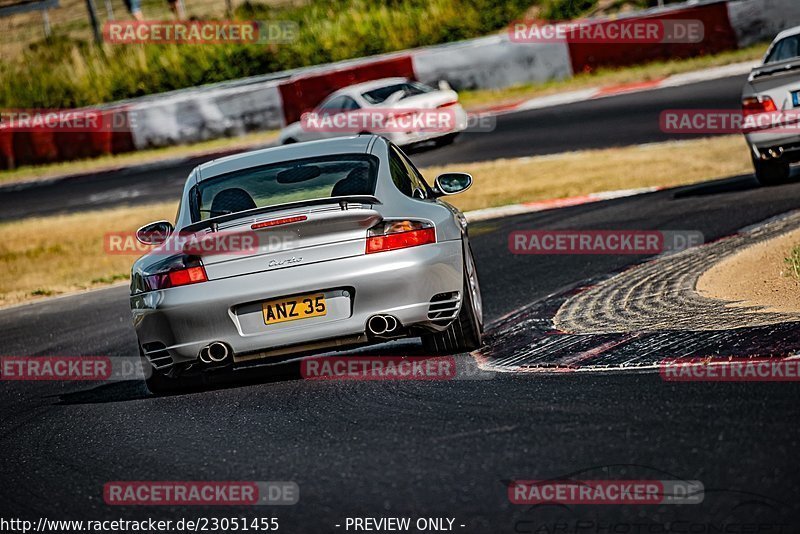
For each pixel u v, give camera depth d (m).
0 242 59.75
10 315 39.78
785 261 24.73
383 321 19.28
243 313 19.20
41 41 123.62
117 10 136.00
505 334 22.81
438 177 23.98
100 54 114.81
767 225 32.25
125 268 48.22
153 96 98.81
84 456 17.34
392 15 109.62
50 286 45.78
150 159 86.19
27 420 21.36
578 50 86.75
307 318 19.14
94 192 77.00
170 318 19.17
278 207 19.41
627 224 37.72
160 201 68.44
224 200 20.73
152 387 21.44
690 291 24.31
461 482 12.91
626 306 23.89
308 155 21.95
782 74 38.16
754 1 83.44
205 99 90.31
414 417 16.33
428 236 19.50
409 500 12.56
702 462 12.34
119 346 29.78
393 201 20.20
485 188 53.31
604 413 14.98
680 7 84.56
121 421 19.62
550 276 31.14
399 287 19.12
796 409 13.82
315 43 109.50
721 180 45.91
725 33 84.00
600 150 59.97
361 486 13.35
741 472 11.85
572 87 84.44
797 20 83.19
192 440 17.14
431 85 89.06
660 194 44.53
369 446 15.05
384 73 88.88
